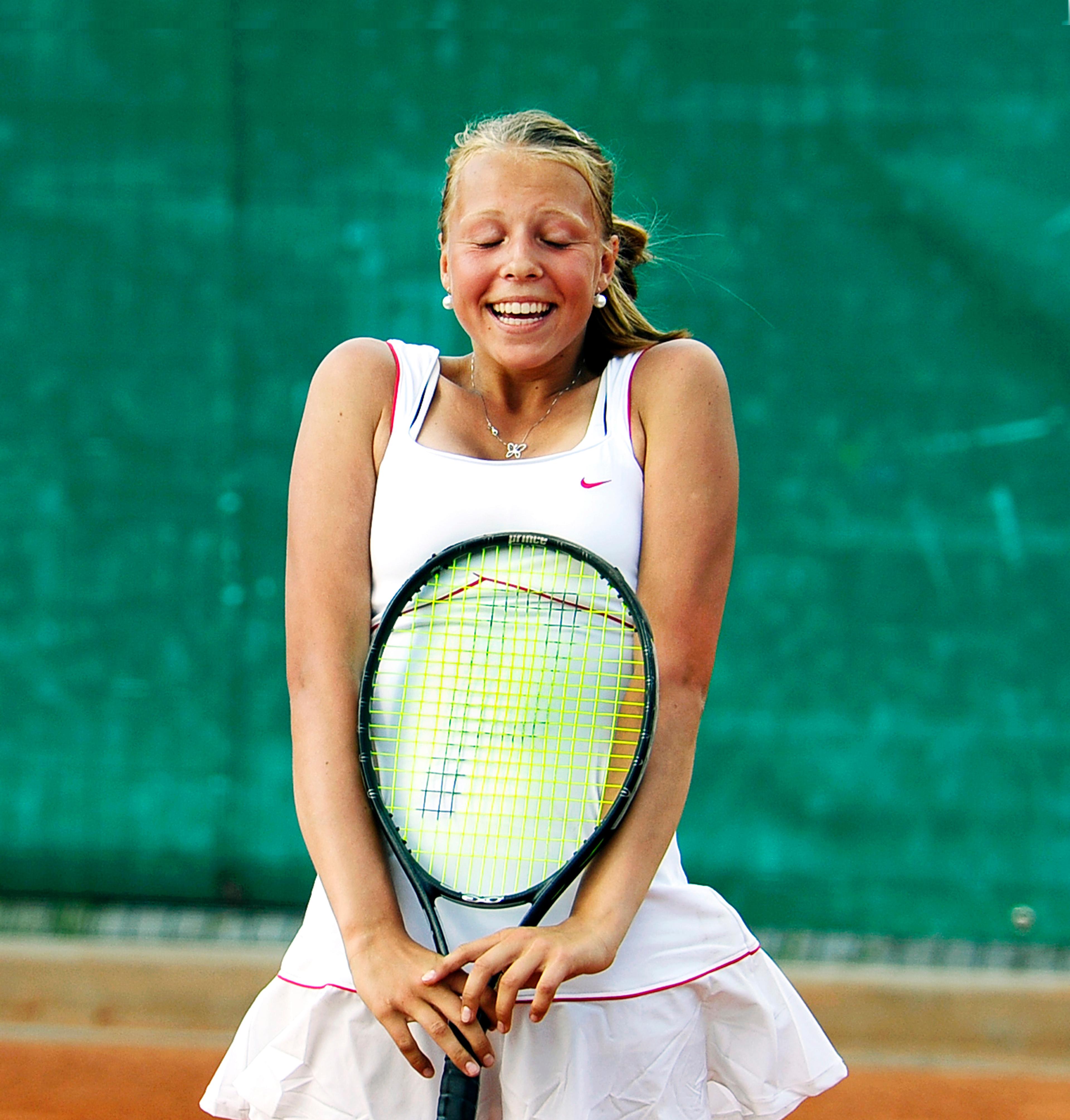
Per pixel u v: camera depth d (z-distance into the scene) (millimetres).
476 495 6816
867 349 15461
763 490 15516
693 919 6988
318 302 15742
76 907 15922
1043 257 15281
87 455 15930
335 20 15609
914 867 15445
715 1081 7270
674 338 7453
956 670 15438
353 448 7004
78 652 15945
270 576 15812
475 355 7297
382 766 6859
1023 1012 14656
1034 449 15359
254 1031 6984
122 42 15758
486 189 6699
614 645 6781
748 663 15531
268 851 15836
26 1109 12898
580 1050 6488
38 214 15875
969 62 15273
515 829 6785
